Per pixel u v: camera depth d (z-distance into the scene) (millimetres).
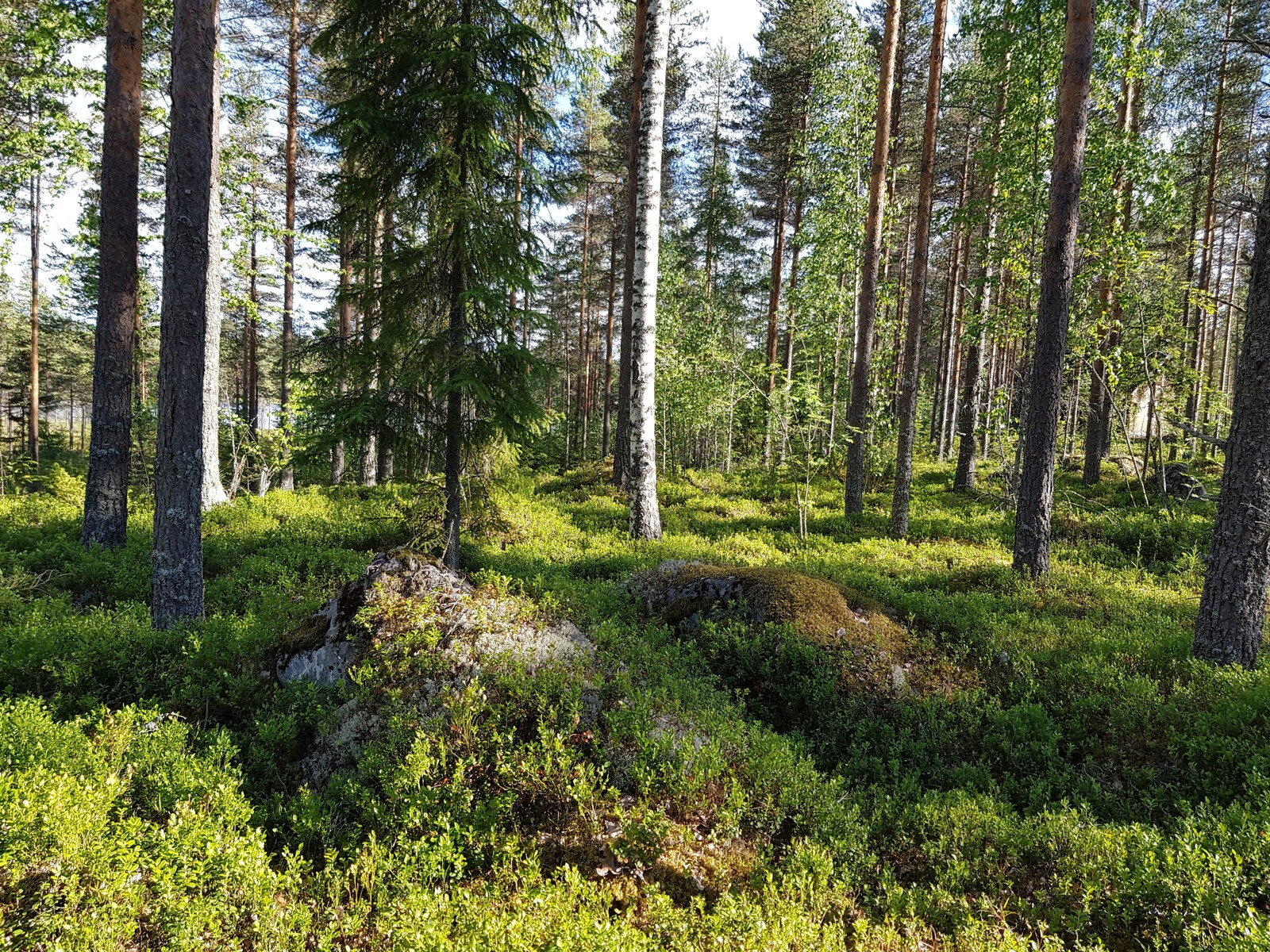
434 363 7859
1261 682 5402
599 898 3258
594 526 13562
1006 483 15750
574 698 4688
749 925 2928
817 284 19734
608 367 29109
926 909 3344
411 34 7461
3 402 46969
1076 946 2988
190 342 6289
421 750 3951
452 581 5980
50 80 11773
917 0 19641
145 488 16969
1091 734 5379
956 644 7000
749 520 14805
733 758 4508
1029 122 13414
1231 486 6055
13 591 7016
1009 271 15344
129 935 2812
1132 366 14688
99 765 3773
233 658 5711
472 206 7441
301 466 7684
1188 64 17625
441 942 2742
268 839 3893
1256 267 5930
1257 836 3490
